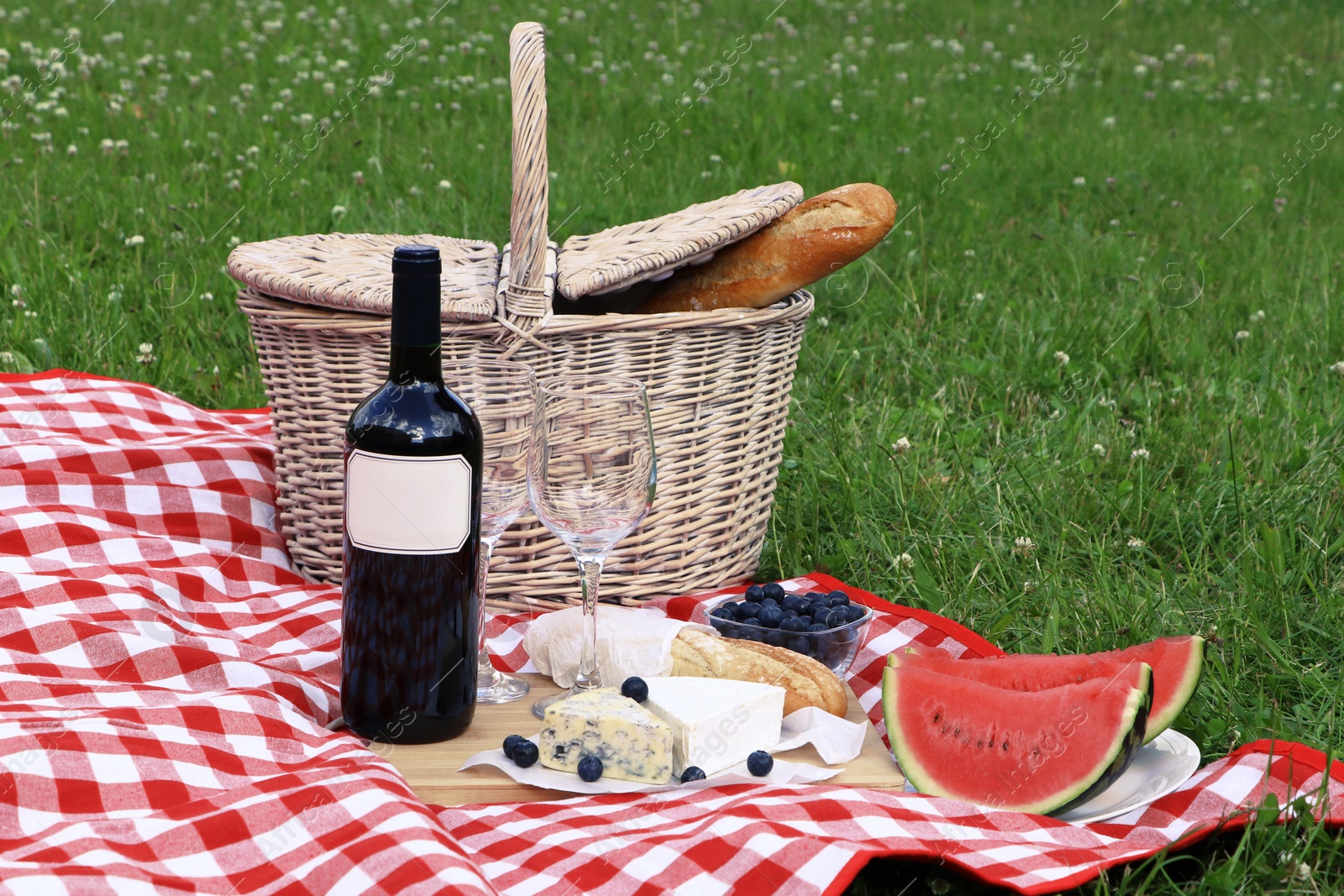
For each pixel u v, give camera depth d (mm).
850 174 5699
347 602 1831
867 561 2787
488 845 1599
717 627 2166
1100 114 7188
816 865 1479
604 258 2371
